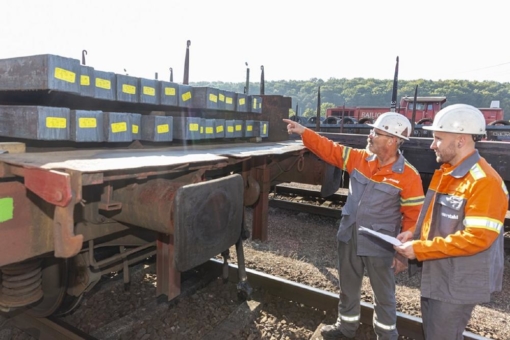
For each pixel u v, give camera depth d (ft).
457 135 6.52
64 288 9.13
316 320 10.52
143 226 7.42
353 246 8.95
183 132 10.41
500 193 6.07
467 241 6.09
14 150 6.92
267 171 15.51
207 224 7.07
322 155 9.73
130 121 9.11
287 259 14.89
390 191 8.38
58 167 5.13
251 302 10.95
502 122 52.24
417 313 11.01
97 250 10.87
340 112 78.33
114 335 9.21
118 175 5.68
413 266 8.16
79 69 7.72
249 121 14.29
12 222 6.01
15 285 8.22
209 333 9.53
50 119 7.17
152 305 10.56
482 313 11.11
